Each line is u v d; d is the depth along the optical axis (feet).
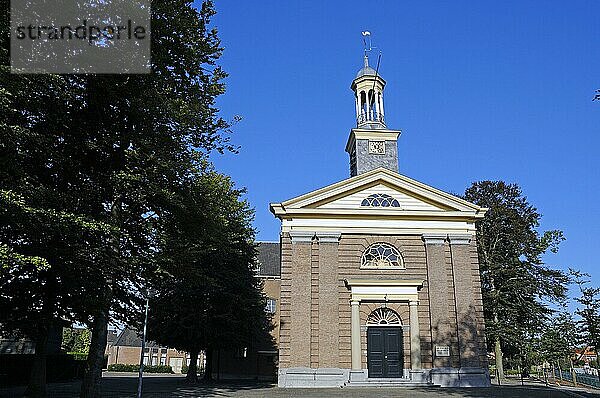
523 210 151.53
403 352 101.86
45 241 55.62
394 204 110.22
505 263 143.02
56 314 66.08
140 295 68.39
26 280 62.39
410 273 106.22
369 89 131.64
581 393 86.12
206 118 67.51
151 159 61.11
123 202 65.41
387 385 97.96
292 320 101.76
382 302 104.06
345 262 105.81
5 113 50.80
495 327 135.54
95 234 58.29
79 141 63.67
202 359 237.86
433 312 103.60
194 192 67.56
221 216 76.23
